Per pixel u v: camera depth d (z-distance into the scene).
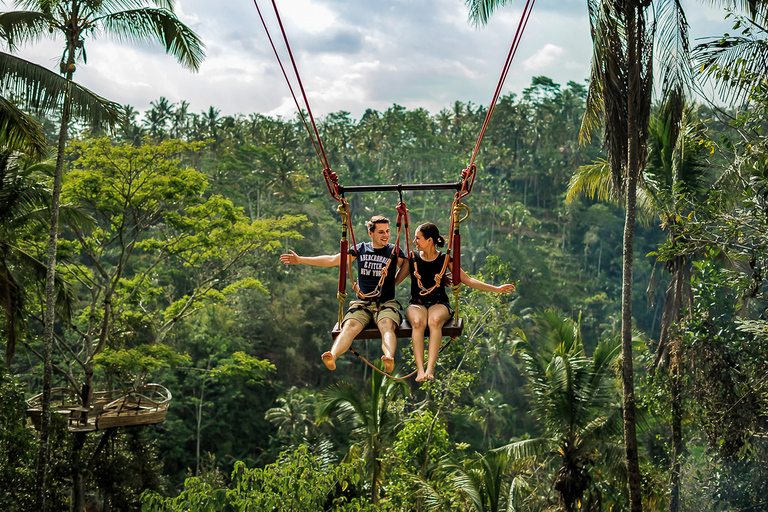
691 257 14.61
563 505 15.19
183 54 15.37
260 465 40.84
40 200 16.97
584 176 15.88
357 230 71.44
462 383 19.92
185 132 78.38
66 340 32.47
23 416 16.62
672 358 14.12
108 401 20.14
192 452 40.31
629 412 10.97
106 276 20.23
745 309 13.23
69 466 17.66
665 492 14.17
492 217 81.50
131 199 19.80
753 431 11.33
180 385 39.03
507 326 51.94
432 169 93.00
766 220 9.26
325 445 21.58
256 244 23.94
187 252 24.03
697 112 13.95
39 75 11.68
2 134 11.55
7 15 13.23
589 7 10.48
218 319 41.66
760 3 9.98
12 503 16.19
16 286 15.34
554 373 14.60
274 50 5.29
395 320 5.35
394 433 19.39
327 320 52.84
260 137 84.00
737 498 11.86
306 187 77.25
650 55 10.41
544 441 14.98
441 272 5.38
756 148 9.61
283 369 48.47
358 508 11.52
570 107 100.69
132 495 20.09
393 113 98.62
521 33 5.20
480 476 13.83
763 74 9.22
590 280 74.75
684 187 13.26
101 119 12.66
